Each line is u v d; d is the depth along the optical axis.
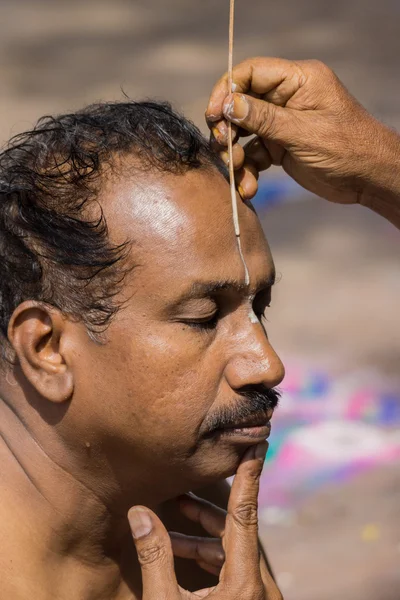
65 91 12.55
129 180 2.19
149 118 2.31
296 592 4.60
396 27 14.75
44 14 16.14
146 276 2.16
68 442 2.28
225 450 2.26
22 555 2.29
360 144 2.44
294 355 6.67
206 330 2.20
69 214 2.18
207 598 2.26
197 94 12.24
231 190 2.23
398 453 5.59
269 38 14.63
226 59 13.77
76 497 2.32
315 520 5.13
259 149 2.46
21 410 2.31
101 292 2.17
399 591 4.59
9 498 2.30
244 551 2.30
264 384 2.22
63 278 2.19
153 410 2.20
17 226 2.23
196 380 2.19
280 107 2.37
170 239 2.16
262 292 2.33
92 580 2.42
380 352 6.67
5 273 2.25
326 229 8.78
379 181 2.48
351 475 5.44
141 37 14.88
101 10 16.38
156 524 2.28
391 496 5.31
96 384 2.21
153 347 2.17
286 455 5.61
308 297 7.59
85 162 2.21
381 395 6.10
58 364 2.23
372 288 7.70
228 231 2.21
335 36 14.59
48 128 2.36
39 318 2.22
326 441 5.68
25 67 13.52
